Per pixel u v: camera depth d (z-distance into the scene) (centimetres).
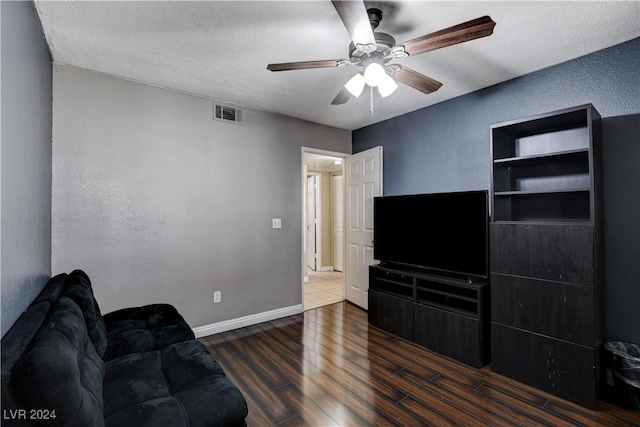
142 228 278
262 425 180
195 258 307
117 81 266
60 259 240
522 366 224
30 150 158
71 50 222
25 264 142
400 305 308
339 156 428
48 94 218
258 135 350
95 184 256
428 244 304
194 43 214
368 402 202
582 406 197
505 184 257
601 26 195
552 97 249
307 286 530
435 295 295
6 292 112
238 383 224
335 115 375
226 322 326
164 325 211
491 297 242
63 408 88
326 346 287
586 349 196
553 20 189
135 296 274
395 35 207
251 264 344
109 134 262
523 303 224
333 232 673
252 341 298
